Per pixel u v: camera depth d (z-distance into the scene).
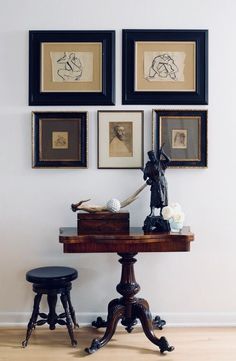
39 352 2.46
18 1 2.85
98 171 2.88
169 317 2.88
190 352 2.46
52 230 2.88
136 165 2.87
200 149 2.86
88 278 2.89
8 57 2.85
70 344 2.57
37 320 2.83
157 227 2.58
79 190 2.88
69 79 2.86
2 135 2.86
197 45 2.86
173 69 2.87
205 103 2.86
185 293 2.89
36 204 2.88
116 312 2.53
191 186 2.88
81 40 2.86
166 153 2.87
